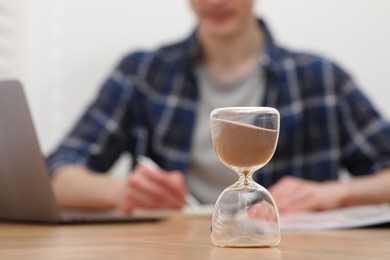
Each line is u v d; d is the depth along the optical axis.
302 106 1.56
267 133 0.53
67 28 2.05
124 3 2.07
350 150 1.56
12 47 2.01
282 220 0.81
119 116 1.59
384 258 0.45
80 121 1.57
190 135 1.53
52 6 2.05
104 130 1.55
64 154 1.45
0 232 0.68
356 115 1.58
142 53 1.67
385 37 2.16
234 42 1.56
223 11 1.50
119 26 2.07
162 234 0.65
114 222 0.82
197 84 1.57
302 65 1.59
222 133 0.53
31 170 0.76
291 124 1.54
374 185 1.27
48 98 2.03
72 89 2.05
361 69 2.15
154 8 2.09
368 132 1.55
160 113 1.57
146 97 1.60
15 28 2.02
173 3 2.10
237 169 0.54
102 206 1.26
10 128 0.75
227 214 0.53
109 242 0.56
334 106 1.57
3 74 1.99
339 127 1.58
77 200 1.29
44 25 2.05
